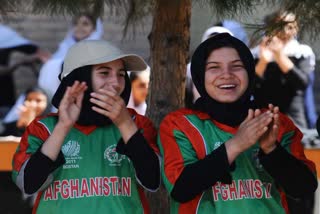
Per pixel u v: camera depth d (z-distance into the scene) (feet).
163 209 24.56
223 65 19.98
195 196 19.26
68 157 19.89
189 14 24.58
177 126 19.85
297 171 19.57
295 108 37.22
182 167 19.39
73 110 19.30
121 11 24.75
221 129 19.90
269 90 36.88
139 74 36.60
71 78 20.26
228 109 19.99
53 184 19.79
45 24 51.42
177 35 24.48
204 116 20.02
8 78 46.14
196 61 20.26
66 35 44.42
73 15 23.85
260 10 24.25
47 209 19.76
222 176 19.21
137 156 19.49
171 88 24.62
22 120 38.37
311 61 37.19
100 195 19.67
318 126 21.70
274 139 19.06
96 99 19.36
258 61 36.83
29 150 19.92
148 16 26.40
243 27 23.45
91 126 20.20
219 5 23.06
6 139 32.68
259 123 18.57
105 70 20.26
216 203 19.43
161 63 24.59
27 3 23.53
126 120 19.51
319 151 30.66
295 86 37.14
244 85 20.06
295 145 20.47
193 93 32.99
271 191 19.99
